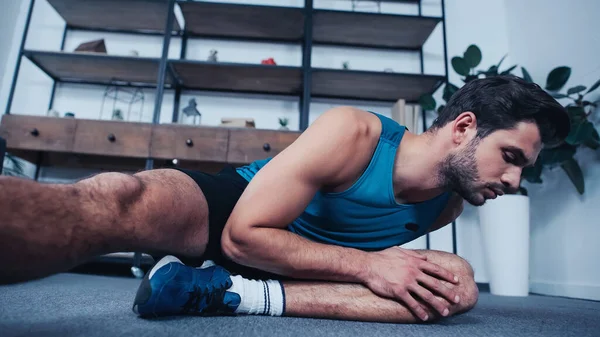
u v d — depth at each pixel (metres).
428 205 0.83
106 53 2.44
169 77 2.55
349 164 0.71
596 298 1.79
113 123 2.07
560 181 2.12
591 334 0.65
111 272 2.08
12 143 2.04
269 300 0.68
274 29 2.67
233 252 0.66
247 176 0.87
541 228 2.24
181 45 2.71
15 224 0.39
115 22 2.66
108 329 0.49
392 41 2.79
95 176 0.53
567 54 2.19
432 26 2.62
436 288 0.69
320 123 0.71
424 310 0.68
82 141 2.05
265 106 2.70
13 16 2.65
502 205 1.92
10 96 2.26
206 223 0.70
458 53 2.83
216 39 2.75
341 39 2.79
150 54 2.70
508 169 0.69
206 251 0.71
